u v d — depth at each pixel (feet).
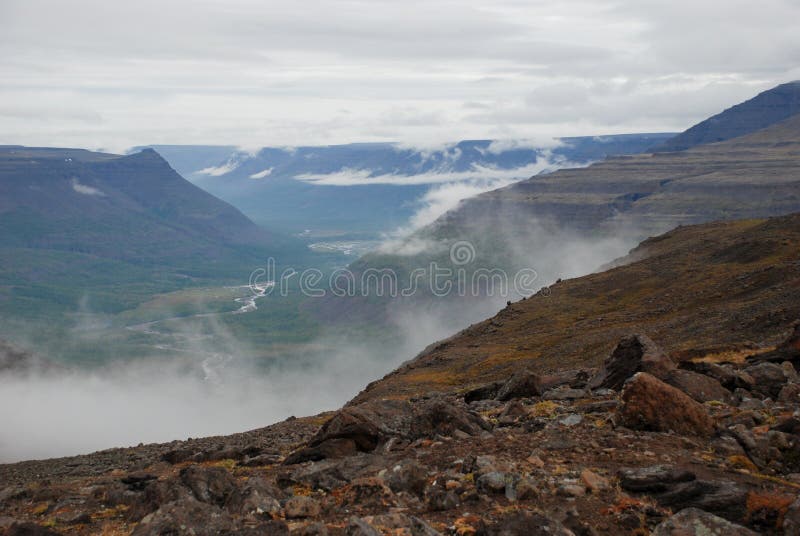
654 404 65.62
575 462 57.26
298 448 90.53
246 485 55.83
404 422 79.92
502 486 51.24
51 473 118.11
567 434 65.57
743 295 268.82
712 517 43.04
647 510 46.55
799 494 47.14
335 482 59.82
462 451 64.08
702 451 58.59
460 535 44.62
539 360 250.78
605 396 89.71
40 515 66.49
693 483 48.29
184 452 105.19
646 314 296.92
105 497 69.15
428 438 73.56
